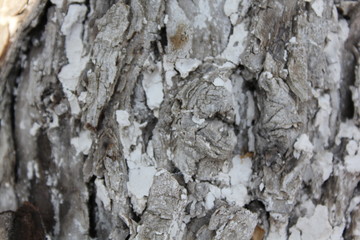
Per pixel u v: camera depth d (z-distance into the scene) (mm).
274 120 399
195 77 402
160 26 405
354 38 442
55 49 423
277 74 401
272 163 407
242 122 413
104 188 416
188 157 397
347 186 437
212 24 406
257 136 410
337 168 432
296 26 408
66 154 428
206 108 390
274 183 406
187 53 403
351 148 435
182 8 404
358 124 437
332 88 430
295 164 407
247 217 393
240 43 406
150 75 408
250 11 405
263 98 403
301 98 406
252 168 413
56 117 427
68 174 429
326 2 424
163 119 405
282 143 404
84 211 427
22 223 438
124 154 410
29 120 434
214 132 392
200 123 391
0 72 426
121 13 402
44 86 424
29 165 439
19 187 441
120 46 401
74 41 421
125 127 409
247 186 412
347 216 442
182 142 396
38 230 436
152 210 395
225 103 392
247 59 403
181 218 396
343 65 439
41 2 420
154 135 408
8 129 438
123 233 414
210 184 405
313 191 426
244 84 412
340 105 436
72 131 424
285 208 412
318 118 423
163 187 394
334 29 431
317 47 416
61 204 434
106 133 411
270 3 402
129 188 408
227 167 408
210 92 392
